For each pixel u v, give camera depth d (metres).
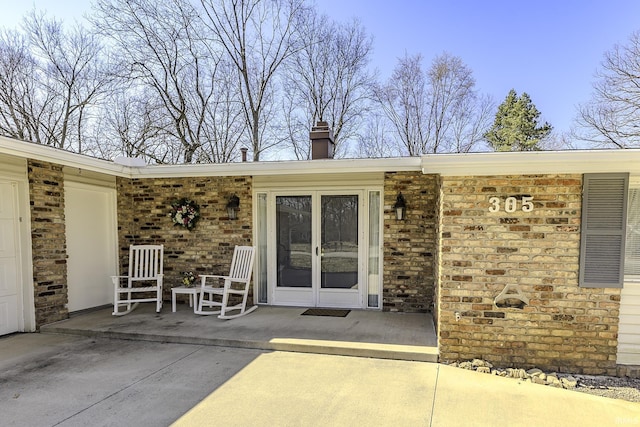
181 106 13.59
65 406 3.11
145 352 4.44
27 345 4.70
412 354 4.13
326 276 6.44
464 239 3.96
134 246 6.43
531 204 3.81
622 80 12.43
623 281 3.70
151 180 7.02
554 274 3.79
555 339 3.81
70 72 13.20
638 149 3.43
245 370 3.87
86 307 6.29
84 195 6.29
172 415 2.95
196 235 6.83
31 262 5.25
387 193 6.03
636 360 3.73
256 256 6.68
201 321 5.52
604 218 3.68
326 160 5.70
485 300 3.93
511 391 3.38
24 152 4.53
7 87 12.61
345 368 3.91
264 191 6.59
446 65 16.41
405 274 5.99
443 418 2.90
